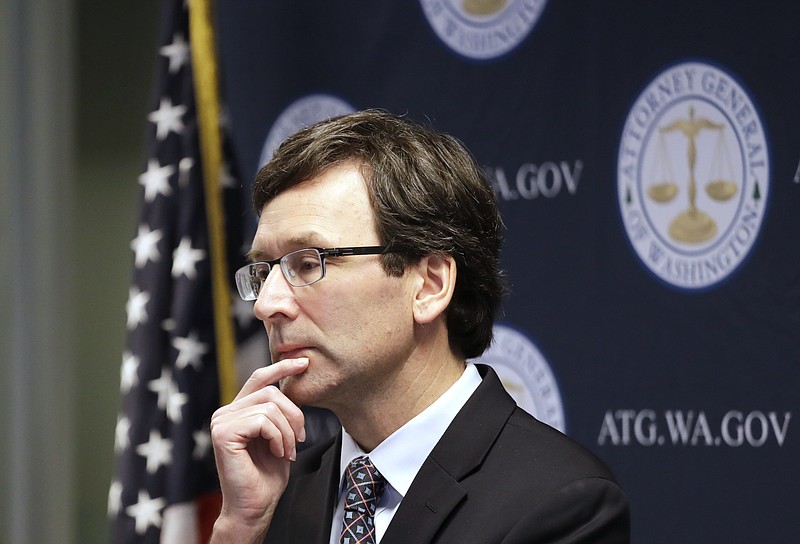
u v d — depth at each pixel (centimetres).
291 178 450
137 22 1156
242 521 458
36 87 1065
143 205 859
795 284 675
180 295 832
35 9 1068
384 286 439
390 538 426
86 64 1155
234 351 830
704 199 706
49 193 1067
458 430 446
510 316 767
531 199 765
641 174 727
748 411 686
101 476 1141
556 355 749
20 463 1057
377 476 448
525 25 773
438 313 448
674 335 711
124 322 1159
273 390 455
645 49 730
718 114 704
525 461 437
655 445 713
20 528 1055
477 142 785
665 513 707
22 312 1059
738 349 691
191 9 855
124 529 813
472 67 789
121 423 833
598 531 419
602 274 737
